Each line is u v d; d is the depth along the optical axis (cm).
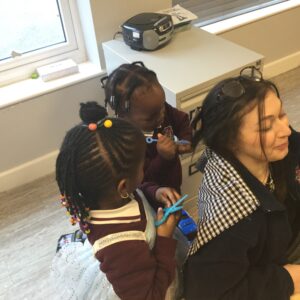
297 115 213
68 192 77
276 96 73
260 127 71
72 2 172
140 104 110
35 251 155
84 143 74
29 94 168
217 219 73
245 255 75
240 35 220
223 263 75
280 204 76
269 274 81
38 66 181
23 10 168
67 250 99
